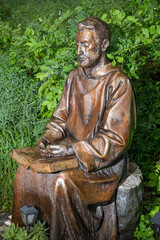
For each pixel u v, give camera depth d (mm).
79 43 3307
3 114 4672
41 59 4723
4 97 4715
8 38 5156
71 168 3104
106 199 3184
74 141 3449
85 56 3281
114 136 3172
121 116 3191
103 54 3352
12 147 4598
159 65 4816
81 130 3438
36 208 3268
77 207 3076
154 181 4398
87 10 4605
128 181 3449
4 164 4617
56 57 4266
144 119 4668
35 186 3205
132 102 3277
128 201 3322
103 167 3172
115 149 3158
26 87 4898
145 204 4215
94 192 3137
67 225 3068
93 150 3119
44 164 3068
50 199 3141
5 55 5027
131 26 4301
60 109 3635
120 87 3236
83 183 3086
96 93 3336
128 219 3375
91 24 3242
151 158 4770
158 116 4641
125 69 4043
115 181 3248
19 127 4641
